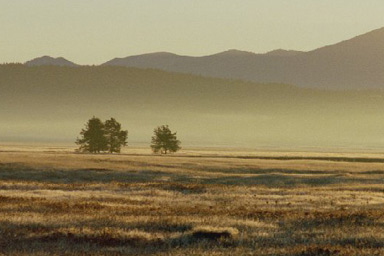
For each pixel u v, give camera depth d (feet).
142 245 127.54
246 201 229.25
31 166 442.91
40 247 123.54
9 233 135.74
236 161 583.58
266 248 126.21
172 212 177.37
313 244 131.44
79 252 119.03
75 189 274.57
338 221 163.63
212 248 125.18
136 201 219.41
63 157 531.50
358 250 124.57
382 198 249.55
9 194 232.94
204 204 217.15
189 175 429.38
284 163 573.33
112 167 467.93
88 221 153.99
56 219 155.53
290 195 257.55
